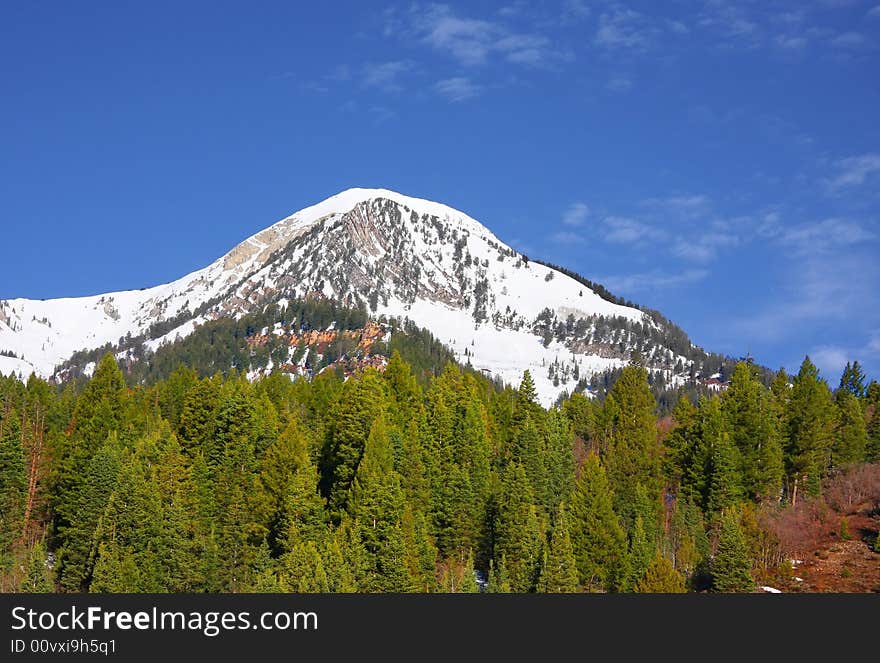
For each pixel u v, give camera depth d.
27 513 116.31
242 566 106.00
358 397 122.25
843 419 147.50
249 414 123.94
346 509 109.62
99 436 122.62
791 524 128.75
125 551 97.19
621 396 160.75
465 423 126.81
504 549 110.25
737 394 141.50
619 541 111.06
